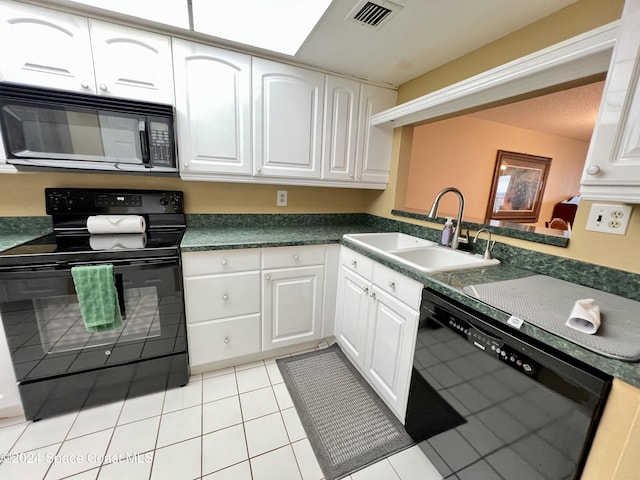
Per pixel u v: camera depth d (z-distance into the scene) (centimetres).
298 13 133
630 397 64
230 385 172
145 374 159
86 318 133
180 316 159
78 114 137
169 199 192
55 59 133
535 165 388
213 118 167
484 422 99
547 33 130
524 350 84
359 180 220
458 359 107
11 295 125
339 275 202
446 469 119
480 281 118
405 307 136
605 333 78
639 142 81
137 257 142
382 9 128
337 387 174
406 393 139
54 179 169
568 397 74
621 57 83
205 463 125
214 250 162
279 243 178
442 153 310
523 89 130
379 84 210
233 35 153
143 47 146
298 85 184
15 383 136
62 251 133
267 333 191
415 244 198
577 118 299
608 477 68
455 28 142
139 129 147
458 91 142
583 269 118
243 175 183
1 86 123
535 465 84
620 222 107
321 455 132
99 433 137
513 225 160
